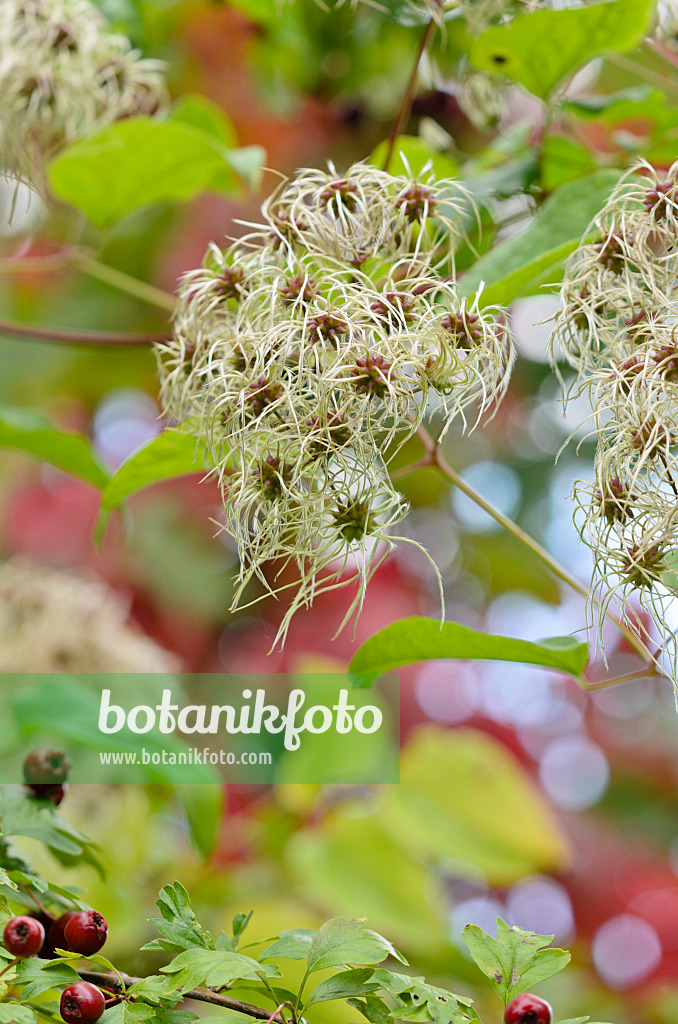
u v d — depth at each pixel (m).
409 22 1.09
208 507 1.61
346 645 1.49
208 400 0.80
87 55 0.97
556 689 1.71
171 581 1.54
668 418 0.77
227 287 0.80
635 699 1.72
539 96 0.92
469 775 1.17
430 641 0.81
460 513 1.66
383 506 0.77
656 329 0.77
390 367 0.76
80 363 1.58
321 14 1.24
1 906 0.74
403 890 1.08
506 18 0.90
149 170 0.94
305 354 0.77
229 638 1.53
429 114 1.24
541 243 0.83
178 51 1.36
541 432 1.61
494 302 0.82
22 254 1.50
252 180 0.93
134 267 1.53
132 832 1.05
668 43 1.01
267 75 1.38
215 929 1.05
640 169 0.84
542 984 1.27
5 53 0.96
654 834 1.63
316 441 0.76
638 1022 1.31
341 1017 0.94
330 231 0.80
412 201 0.80
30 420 0.92
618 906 1.49
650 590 0.77
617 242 0.79
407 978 0.71
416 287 0.78
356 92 1.36
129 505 1.58
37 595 1.11
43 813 0.78
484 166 1.00
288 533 0.79
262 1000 0.87
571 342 0.81
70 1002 0.70
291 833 1.20
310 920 1.05
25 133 0.98
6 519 1.57
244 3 1.24
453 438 1.60
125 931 0.98
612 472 0.78
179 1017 0.71
